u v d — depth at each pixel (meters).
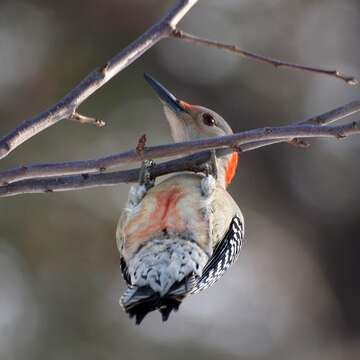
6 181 7.79
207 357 16.73
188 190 8.65
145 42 8.45
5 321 15.34
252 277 18.11
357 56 18.52
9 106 16.20
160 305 7.73
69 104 8.14
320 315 18.69
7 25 16.61
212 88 17.80
